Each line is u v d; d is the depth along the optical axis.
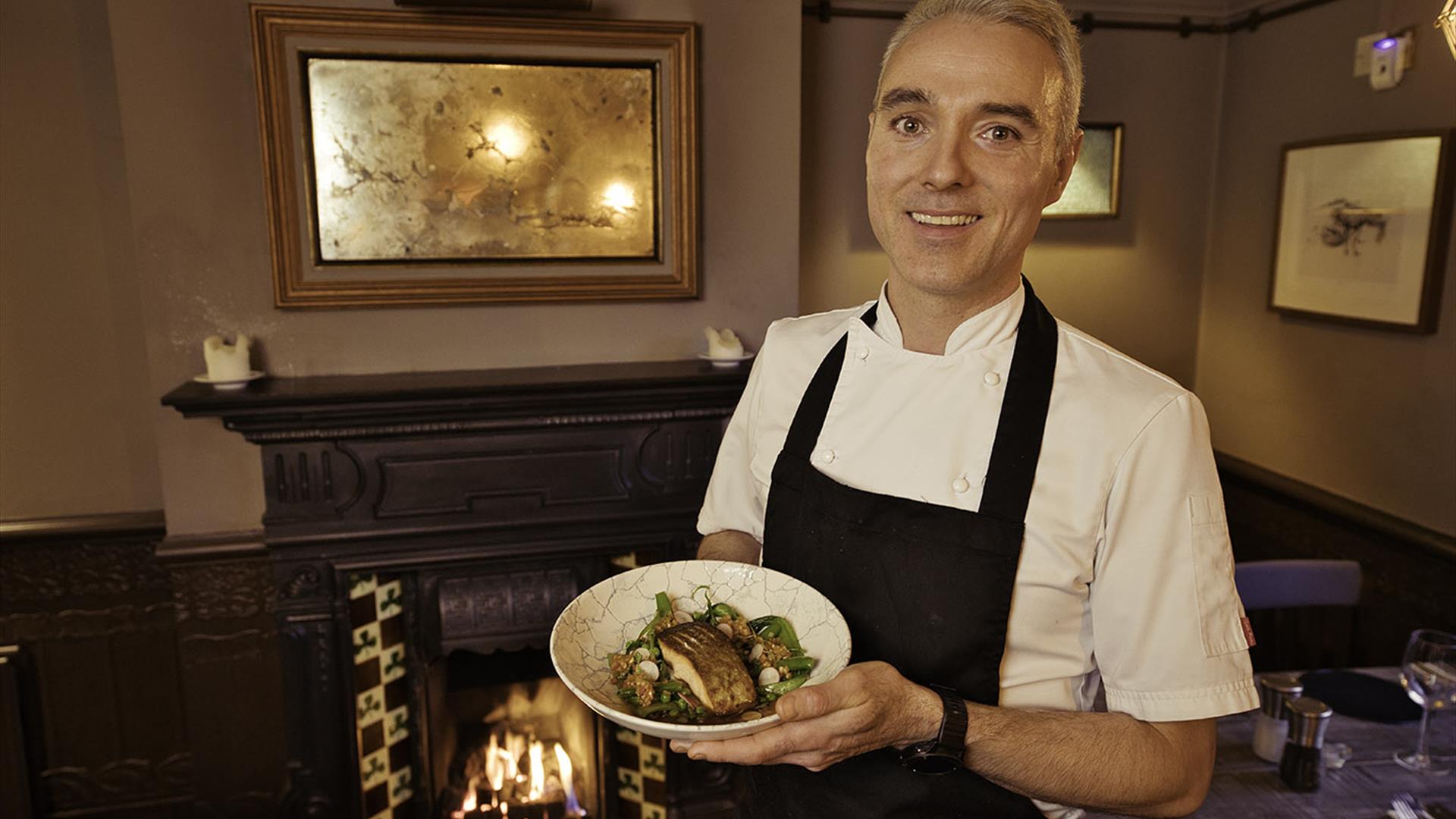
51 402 2.37
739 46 2.32
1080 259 3.14
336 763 2.34
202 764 2.39
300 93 2.09
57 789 2.49
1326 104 2.69
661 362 2.40
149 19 2.05
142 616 2.46
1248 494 3.07
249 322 2.21
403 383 2.14
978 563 0.91
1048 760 0.84
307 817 2.35
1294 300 2.82
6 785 2.43
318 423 2.12
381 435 2.17
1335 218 2.65
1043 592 0.91
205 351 2.12
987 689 0.92
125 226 2.33
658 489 2.35
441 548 2.29
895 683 0.83
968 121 0.86
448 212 2.22
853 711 0.79
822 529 1.02
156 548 2.25
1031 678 0.92
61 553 2.40
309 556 2.23
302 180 2.13
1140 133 3.10
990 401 0.96
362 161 2.15
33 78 2.24
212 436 2.26
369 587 2.32
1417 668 1.52
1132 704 0.88
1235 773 1.53
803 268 2.91
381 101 2.13
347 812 2.37
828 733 0.79
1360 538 2.62
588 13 2.19
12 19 2.21
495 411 2.19
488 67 2.17
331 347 2.25
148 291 2.16
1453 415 2.35
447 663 2.57
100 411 2.39
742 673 0.91
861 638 0.98
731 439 1.25
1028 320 0.99
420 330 2.29
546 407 2.21
